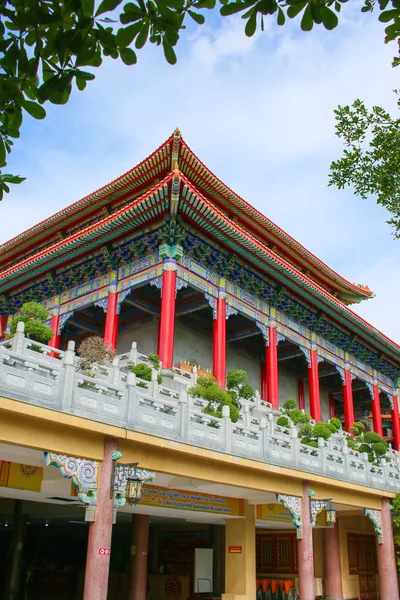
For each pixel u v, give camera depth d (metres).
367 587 33.25
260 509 25.48
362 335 43.50
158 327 38.09
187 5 5.04
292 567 31.86
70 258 33.81
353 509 28.56
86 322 40.75
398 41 7.27
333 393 54.09
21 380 13.29
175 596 28.22
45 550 32.00
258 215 36.19
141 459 16.12
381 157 12.68
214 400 21.23
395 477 29.77
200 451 17.50
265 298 36.22
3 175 5.90
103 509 14.58
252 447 19.88
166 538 31.55
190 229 30.30
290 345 44.69
